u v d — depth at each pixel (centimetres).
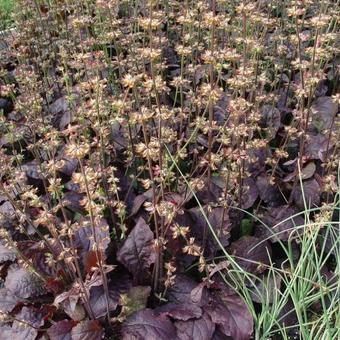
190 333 52
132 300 54
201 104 66
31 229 62
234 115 56
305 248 54
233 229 64
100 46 88
